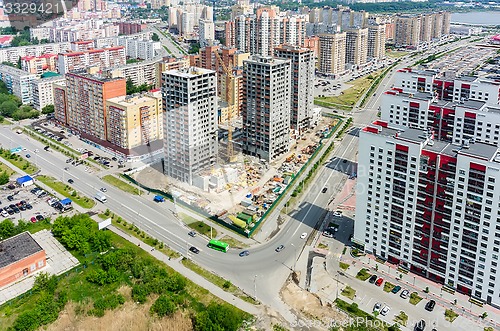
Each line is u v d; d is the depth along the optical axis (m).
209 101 187.88
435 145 189.50
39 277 195.00
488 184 170.88
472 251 182.25
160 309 179.12
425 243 196.25
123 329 172.38
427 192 188.62
